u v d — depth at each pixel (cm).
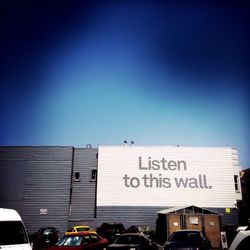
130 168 3092
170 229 2444
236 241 390
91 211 3036
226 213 2966
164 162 3127
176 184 3052
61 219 2958
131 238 1266
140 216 2930
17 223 803
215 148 3188
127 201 2975
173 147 3189
